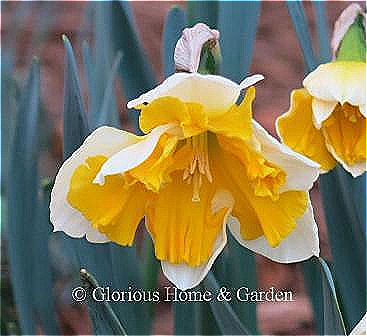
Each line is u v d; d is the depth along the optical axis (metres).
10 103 0.86
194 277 0.67
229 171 0.67
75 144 0.73
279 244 0.67
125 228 0.67
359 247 0.77
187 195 0.67
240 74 0.77
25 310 0.77
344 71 0.71
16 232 0.77
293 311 1.06
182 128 0.65
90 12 0.90
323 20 0.78
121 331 0.67
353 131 0.71
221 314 0.70
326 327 0.67
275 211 0.66
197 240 0.67
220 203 0.67
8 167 0.77
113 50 0.80
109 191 0.66
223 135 0.66
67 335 1.03
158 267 0.80
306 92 0.72
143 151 0.65
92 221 0.66
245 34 0.77
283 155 0.65
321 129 0.71
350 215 0.77
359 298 0.77
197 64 0.67
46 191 0.78
